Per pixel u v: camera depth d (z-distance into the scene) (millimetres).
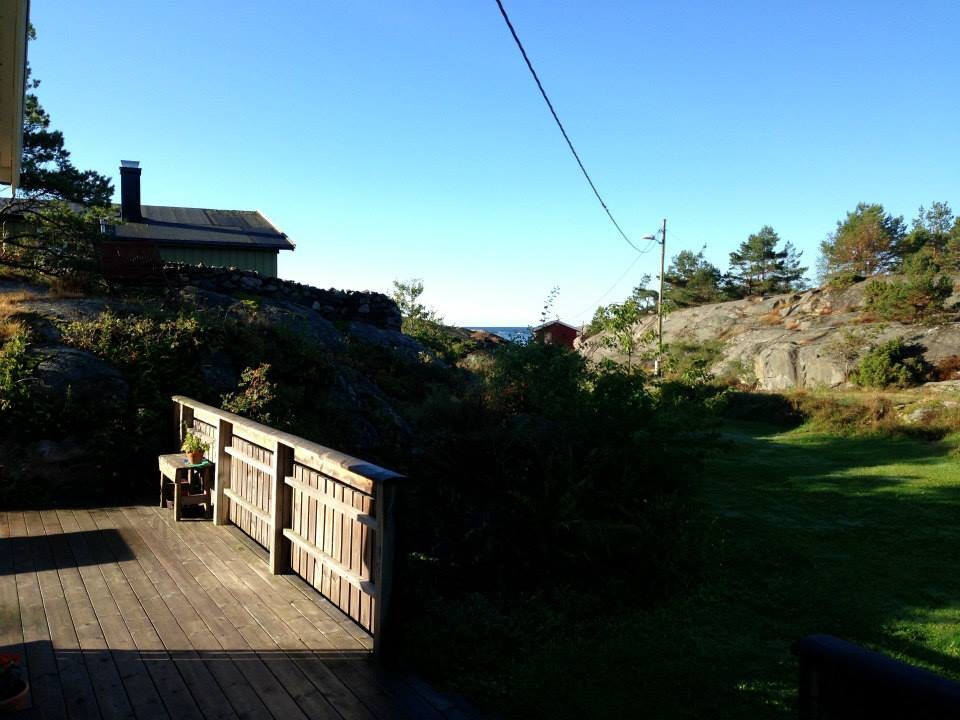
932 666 5461
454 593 6117
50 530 6602
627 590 6656
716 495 11852
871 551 8688
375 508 4145
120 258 13641
